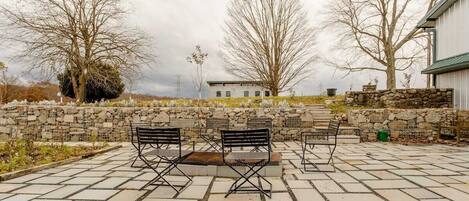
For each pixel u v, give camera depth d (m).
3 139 10.77
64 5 15.71
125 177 5.29
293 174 5.49
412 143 9.59
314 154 7.57
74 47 15.78
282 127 10.41
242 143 4.28
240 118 10.63
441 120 10.34
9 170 5.46
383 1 18.88
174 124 9.85
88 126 10.70
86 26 15.88
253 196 4.23
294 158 7.04
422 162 6.49
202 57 19.58
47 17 15.36
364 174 5.44
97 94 20.66
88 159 7.02
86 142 10.23
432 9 12.77
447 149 8.36
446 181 4.93
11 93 22.11
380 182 4.89
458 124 9.22
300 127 10.35
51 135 10.73
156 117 10.66
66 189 4.56
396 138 10.41
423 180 5.00
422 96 12.59
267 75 22.20
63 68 15.77
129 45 16.50
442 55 12.77
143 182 4.96
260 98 17.72
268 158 4.38
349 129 10.43
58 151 7.47
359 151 8.04
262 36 22.45
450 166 6.07
